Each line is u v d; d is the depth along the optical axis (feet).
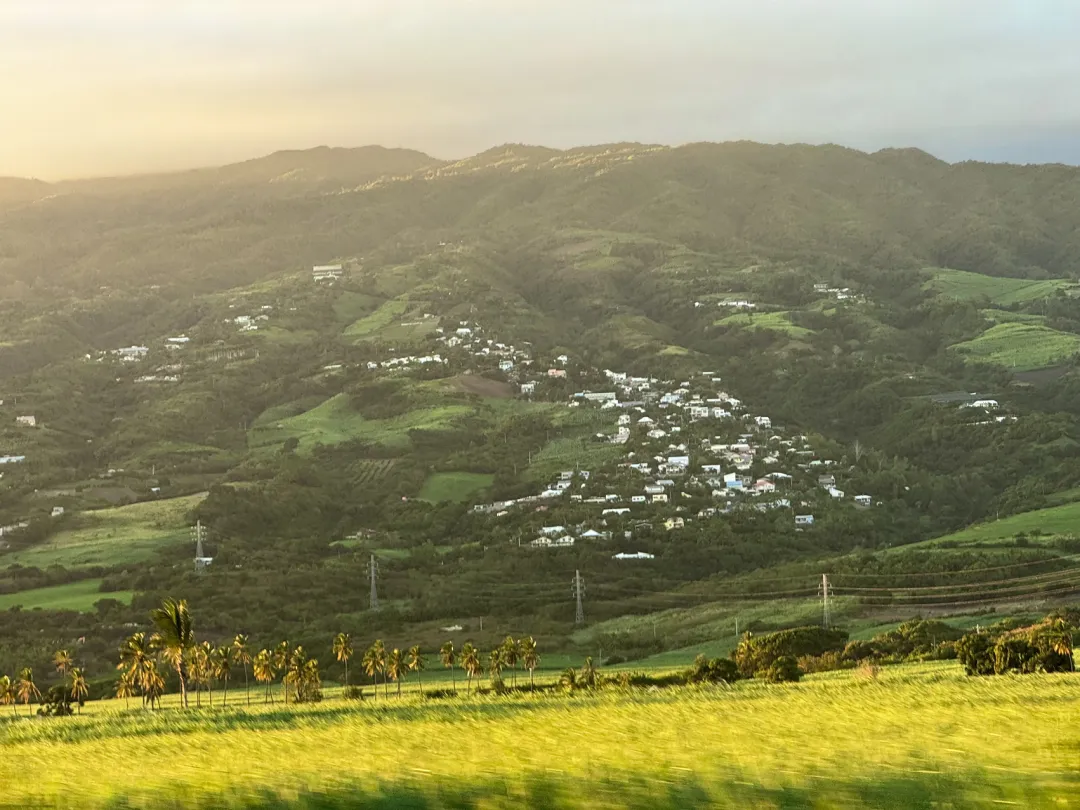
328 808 66.44
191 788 74.33
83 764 98.48
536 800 64.54
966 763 69.72
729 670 274.98
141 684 343.67
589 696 176.96
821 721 110.32
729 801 61.67
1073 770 66.54
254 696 341.00
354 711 166.71
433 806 65.26
